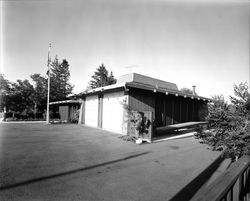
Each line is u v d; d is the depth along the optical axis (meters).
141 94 9.38
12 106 18.62
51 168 3.90
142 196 2.79
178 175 3.70
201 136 3.63
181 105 12.30
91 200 2.62
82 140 7.29
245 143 2.75
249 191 2.07
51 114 20.75
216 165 4.39
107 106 10.69
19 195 2.68
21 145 6.16
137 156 5.09
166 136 8.89
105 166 4.16
